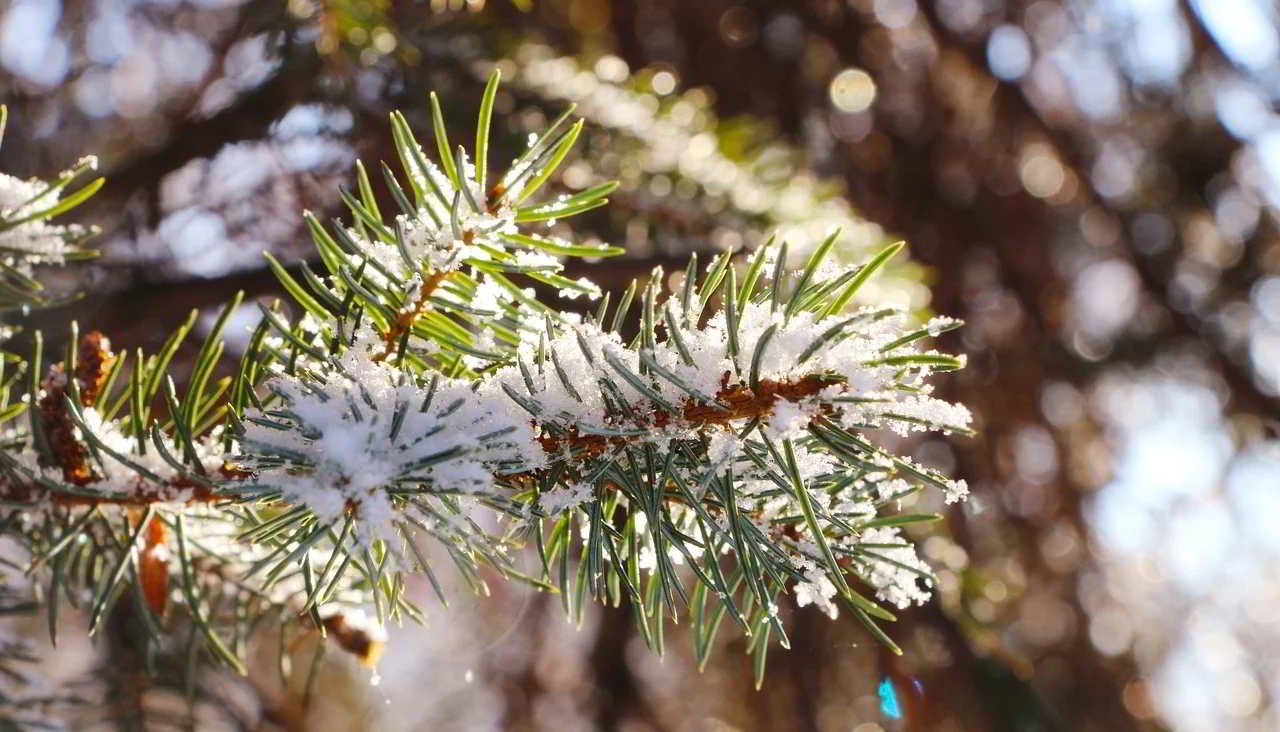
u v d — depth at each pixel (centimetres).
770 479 56
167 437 59
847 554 58
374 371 55
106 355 60
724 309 55
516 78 94
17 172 116
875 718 122
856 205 139
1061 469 156
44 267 95
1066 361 156
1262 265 156
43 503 59
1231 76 151
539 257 56
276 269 57
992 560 138
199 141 102
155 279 104
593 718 153
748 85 145
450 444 53
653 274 55
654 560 59
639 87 96
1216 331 159
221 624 67
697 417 55
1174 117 157
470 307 57
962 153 157
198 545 64
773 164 92
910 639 113
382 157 94
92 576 62
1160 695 161
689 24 145
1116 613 159
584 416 55
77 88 124
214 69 123
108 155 121
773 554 57
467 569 58
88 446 58
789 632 129
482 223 56
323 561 62
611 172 87
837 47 149
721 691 142
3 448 60
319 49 84
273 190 105
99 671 81
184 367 103
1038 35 158
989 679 110
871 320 54
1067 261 162
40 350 59
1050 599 152
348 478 52
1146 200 160
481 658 159
